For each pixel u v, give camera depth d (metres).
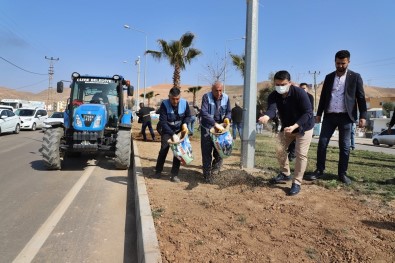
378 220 4.43
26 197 6.63
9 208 5.95
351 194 5.59
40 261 4.06
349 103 6.10
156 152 11.30
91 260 4.11
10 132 22.27
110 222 5.33
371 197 5.42
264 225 4.32
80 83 10.49
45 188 7.31
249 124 7.51
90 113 9.10
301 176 5.58
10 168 9.56
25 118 25.47
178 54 18.56
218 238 3.99
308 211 4.77
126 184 7.70
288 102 5.54
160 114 7.01
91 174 8.76
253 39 7.50
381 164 9.44
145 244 3.79
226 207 5.02
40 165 10.07
